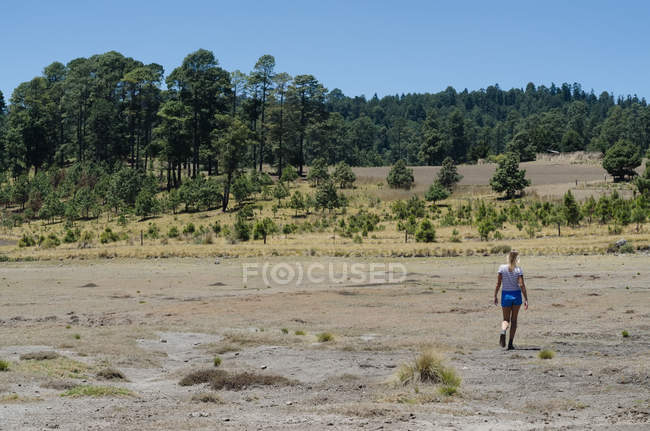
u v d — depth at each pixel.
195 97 112.06
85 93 131.12
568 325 15.03
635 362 10.07
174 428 6.67
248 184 91.06
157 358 12.60
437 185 79.62
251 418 7.19
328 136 129.25
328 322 17.48
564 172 108.19
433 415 7.16
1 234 82.75
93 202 93.31
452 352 11.82
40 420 7.20
